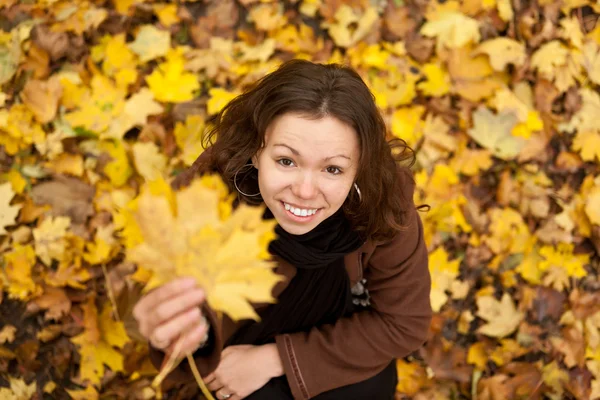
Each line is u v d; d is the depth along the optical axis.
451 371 1.81
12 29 1.74
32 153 1.73
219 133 1.24
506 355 1.84
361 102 1.05
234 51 1.85
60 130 1.71
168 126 1.79
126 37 1.81
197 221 0.74
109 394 1.70
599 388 1.82
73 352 1.70
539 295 1.88
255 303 1.32
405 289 1.32
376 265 1.32
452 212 1.83
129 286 1.68
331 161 1.03
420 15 1.91
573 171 1.93
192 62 1.79
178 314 0.77
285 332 1.38
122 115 1.73
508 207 1.90
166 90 1.76
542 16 1.93
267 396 1.32
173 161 1.76
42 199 1.71
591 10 1.99
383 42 1.89
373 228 1.22
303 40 1.87
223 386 1.33
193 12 1.85
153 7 1.80
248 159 1.16
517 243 1.87
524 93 1.93
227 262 0.73
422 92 1.89
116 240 1.72
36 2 1.75
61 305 1.68
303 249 1.20
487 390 1.80
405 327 1.33
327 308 1.36
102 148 1.75
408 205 1.27
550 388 1.82
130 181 1.76
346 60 1.87
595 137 1.91
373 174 1.15
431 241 1.84
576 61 1.92
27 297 1.68
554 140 1.94
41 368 1.70
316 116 1.01
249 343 1.38
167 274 0.74
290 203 1.08
